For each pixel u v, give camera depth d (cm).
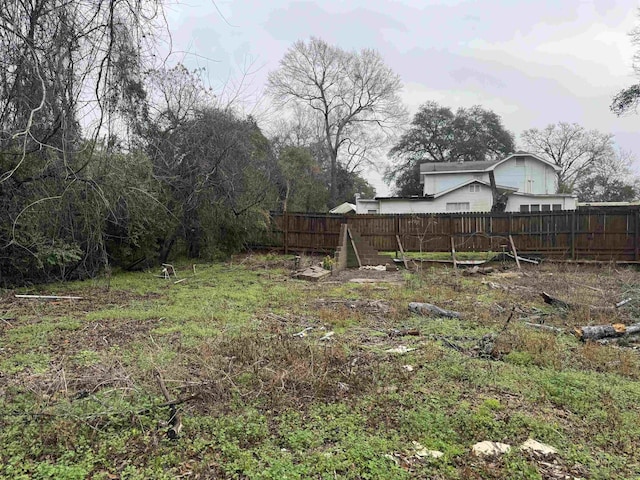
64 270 935
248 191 1389
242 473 243
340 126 3466
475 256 1369
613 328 543
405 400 342
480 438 287
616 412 326
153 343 478
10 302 731
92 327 573
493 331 555
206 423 298
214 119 1204
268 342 480
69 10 674
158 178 1029
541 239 1343
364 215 1478
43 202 798
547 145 4022
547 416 323
